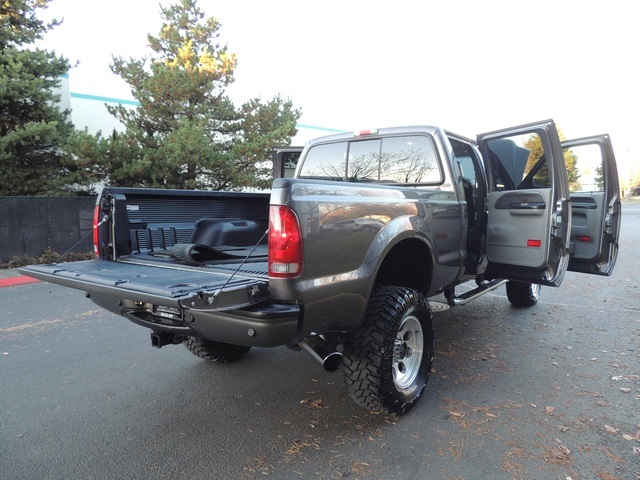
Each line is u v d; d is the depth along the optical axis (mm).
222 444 3037
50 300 7434
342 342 3221
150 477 2688
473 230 4938
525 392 3770
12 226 10719
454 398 3674
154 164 12625
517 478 2625
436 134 4266
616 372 4172
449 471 2701
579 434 3102
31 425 3297
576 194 5863
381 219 3240
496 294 7562
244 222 4500
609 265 5703
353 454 2898
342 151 4977
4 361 4586
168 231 4027
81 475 2703
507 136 4508
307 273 2670
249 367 4391
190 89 13461
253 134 14664
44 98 11766
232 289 2436
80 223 11773
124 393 3830
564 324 5746
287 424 3297
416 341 3604
